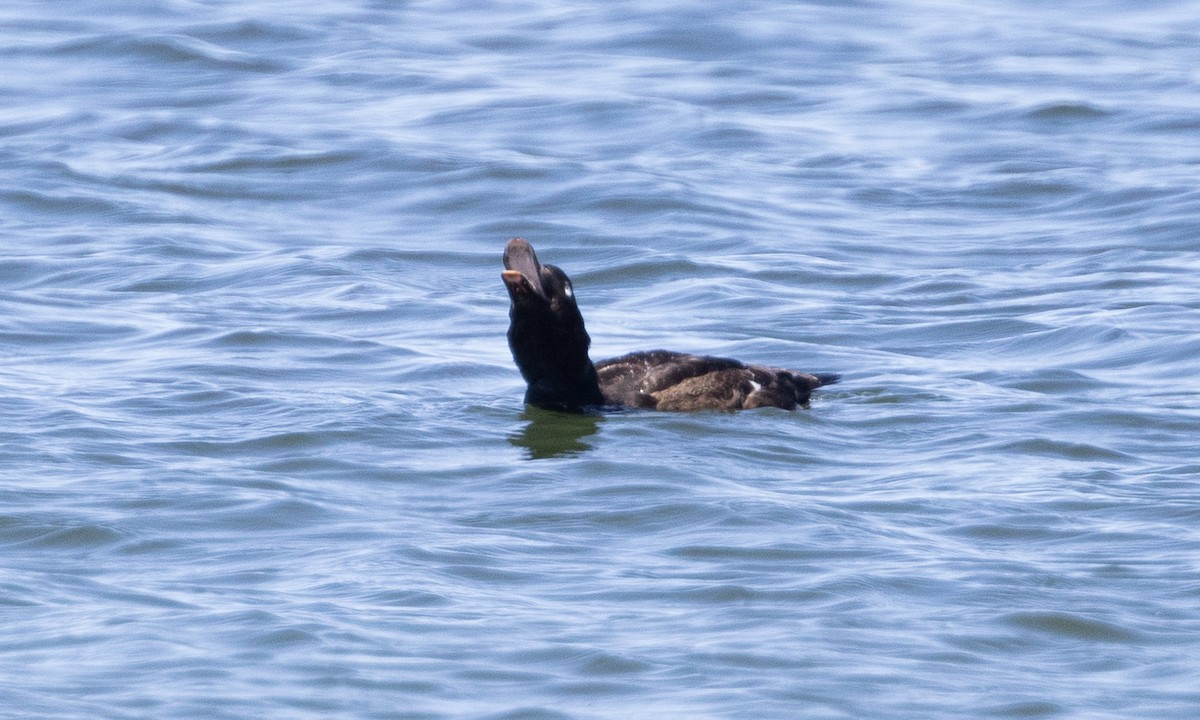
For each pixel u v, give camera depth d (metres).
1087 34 36.69
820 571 10.68
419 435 14.08
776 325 19.03
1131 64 33.81
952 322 18.98
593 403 15.05
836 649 9.48
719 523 11.68
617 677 9.09
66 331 18.22
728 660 9.30
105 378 16.09
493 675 9.10
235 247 22.67
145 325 18.53
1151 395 15.66
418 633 9.62
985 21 37.88
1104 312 18.98
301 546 11.18
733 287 20.66
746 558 10.96
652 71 32.78
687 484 12.62
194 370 16.47
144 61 32.88
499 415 14.84
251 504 12.02
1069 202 24.81
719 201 24.69
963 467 13.18
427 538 11.35
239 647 9.37
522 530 11.59
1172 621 9.91
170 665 9.12
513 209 24.55
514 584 10.48
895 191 25.50
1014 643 9.64
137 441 13.71
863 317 19.33
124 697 8.72
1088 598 10.23
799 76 32.66
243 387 15.77
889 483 12.74
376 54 33.78
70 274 20.98
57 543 11.16
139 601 10.09
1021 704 8.84
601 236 23.25
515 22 36.97
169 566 10.77
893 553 11.05
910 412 15.03
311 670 9.09
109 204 24.47
